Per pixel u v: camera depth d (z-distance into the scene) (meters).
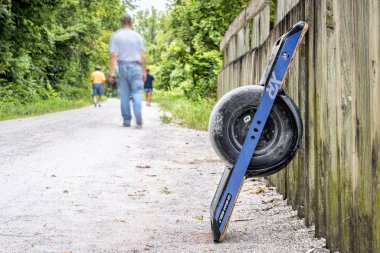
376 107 2.83
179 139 11.11
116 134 11.66
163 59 30.33
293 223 4.46
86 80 41.34
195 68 26.34
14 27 21.86
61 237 4.22
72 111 22.25
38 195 5.71
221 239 4.03
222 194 4.02
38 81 28.50
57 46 32.16
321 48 3.90
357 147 3.11
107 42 43.00
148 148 9.50
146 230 4.45
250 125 3.92
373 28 2.85
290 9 5.04
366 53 2.96
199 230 4.45
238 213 4.99
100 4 34.81
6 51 22.39
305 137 4.36
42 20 24.08
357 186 3.12
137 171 7.27
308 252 3.67
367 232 2.97
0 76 24.05
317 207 3.96
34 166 7.40
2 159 7.95
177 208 5.29
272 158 3.96
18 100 23.22
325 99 3.78
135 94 13.32
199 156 8.74
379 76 2.79
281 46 3.96
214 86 25.84
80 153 8.64
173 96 30.44
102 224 4.63
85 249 3.92
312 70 4.14
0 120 16.22
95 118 16.88
